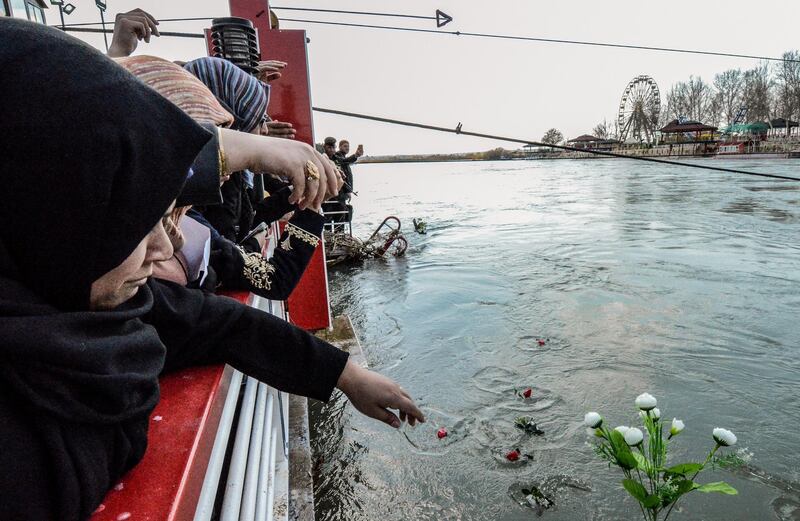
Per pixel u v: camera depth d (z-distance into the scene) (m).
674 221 14.93
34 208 0.42
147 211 0.47
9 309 0.42
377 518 2.90
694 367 5.00
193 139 0.50
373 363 5.13
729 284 8.02
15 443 0.40
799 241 11.40
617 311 6.77
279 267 1.34
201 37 3.90
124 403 0.50
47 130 0.41
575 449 3.55
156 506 0.50
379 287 8.38
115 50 2.04
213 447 0.74
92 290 0.49
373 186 41.09
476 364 5.07
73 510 0.43
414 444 3.60
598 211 18.03
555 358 5.22
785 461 3.48
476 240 12.91
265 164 0.90
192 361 0.84
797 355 5.30
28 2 4.39
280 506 1.62
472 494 3.09
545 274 8.97
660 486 2.00
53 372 0.43
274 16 4.59
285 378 0.90
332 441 3.62
